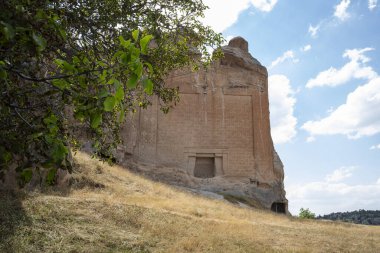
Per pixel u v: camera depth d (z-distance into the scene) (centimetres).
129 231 1273
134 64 326
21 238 974
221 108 4306
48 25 358
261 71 4641
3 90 365
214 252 1205
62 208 1293
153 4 984
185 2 1009
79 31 762
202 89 4303
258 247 1384
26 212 1153
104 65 361
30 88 414
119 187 2172
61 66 372
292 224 2284
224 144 4200
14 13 315
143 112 4009
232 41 4859
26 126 370
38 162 370
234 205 2989
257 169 4191
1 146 348
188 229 1451
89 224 1232
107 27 829
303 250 1424
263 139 4366
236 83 4428
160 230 1343
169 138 4059
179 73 4266
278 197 4306
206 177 4144
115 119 882
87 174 2167
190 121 4175
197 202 2462
